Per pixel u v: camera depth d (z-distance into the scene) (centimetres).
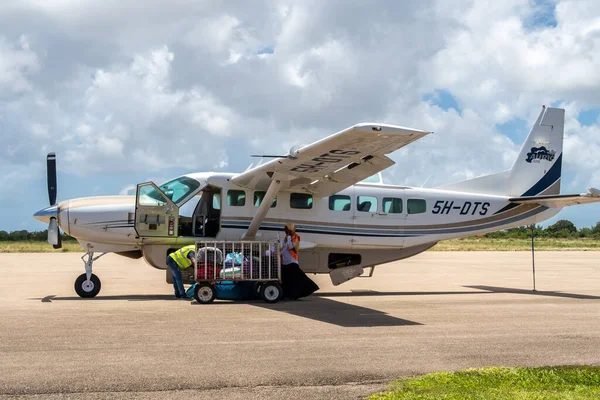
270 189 1225
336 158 1078
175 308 1014
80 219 1217
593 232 8300
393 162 1098
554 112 1584
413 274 2055
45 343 683
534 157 1555
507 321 884
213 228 1310
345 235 1382
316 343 697
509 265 2595
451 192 1476
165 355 626
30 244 4791
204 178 1302
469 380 530
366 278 1869
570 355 642
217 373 555
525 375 546
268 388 509
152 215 1229
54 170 1346
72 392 491
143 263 2623
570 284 1658
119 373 550
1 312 945
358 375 553
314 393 497
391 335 755
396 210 1423
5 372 550
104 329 780
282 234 1338
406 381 529
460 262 2831
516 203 1515
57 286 1444
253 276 1116
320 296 1279
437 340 722
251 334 753
